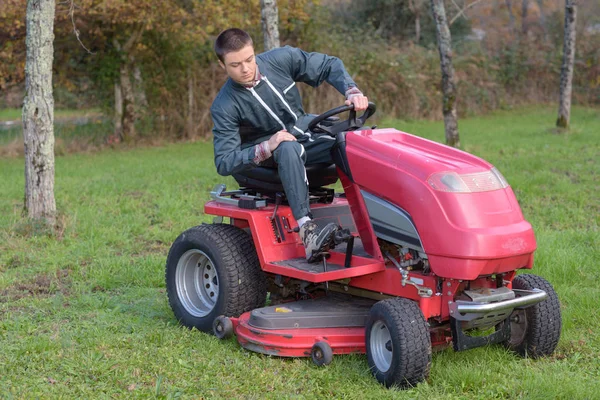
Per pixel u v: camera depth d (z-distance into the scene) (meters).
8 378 4.40
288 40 22.23
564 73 18.84
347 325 4.75
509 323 4.52
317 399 4.15
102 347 4.87
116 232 8.53
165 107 20.73
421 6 32.31
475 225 4.14
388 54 24.75
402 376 4.18
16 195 11.30
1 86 18.59
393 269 4.55
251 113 4.94
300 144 4.77
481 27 34.69
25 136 8.56
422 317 4.23
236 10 18.64
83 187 11.88
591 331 5.23
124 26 18.97
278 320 4.68
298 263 4.78
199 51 20.73
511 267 4.24
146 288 6.46
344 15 33.12
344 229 4.57
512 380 4.32
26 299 6.09
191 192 11.38
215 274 5.35
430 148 4.73
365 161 4.59
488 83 27.78
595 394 4.11
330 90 21.64
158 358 4.69
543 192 10.55
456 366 4.50
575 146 15.91
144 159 16.44
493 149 15.73
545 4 35.84
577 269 6.57
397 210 4.42
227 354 4.80
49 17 8.53
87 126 20.14
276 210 4.95
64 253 7.64
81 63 19.80
